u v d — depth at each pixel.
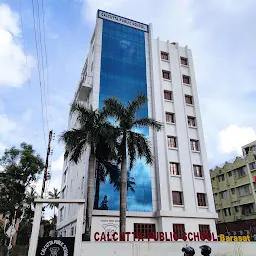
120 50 35.88
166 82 37.06
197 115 36.66
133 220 27.44
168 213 28.06
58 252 16.39
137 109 25.88
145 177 29.94
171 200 29.33
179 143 33.50
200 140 34.97
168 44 40.28
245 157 46.75
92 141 23.16
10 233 19.80
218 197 51.94
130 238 26.06
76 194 32.88
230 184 49.22
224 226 49.38
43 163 29.19
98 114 25.09
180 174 31.58
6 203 27.05
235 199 47.50
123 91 33.25
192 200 30.62
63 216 39.56
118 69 34.38
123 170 23.23
